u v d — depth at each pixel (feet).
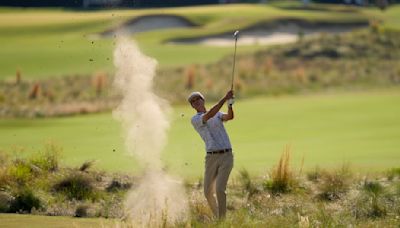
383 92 411.34
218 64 549.95
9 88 460.55
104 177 139.85
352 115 285.84
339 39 614.34
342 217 109.19
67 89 448.24
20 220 111.86
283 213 115.34
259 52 599.98
